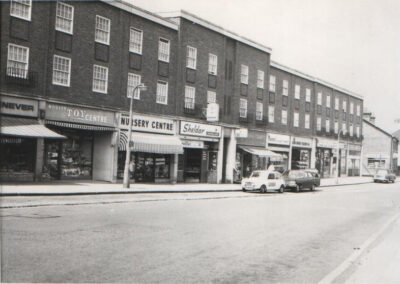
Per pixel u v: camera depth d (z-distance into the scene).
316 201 23.95
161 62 29.97
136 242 9.38
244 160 39.78
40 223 10.98
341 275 7.60
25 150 22.06
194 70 32.69
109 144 26.55
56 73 23.28
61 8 23.44
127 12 27.31
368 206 22.28
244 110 38.84
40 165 22.41
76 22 24.14
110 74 26.25
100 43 25.55
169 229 11.40
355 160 63.50
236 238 10.74
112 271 6.95
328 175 56.31
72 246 8.55
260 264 8.16
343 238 11.80
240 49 37.94
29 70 21.73
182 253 8.61
